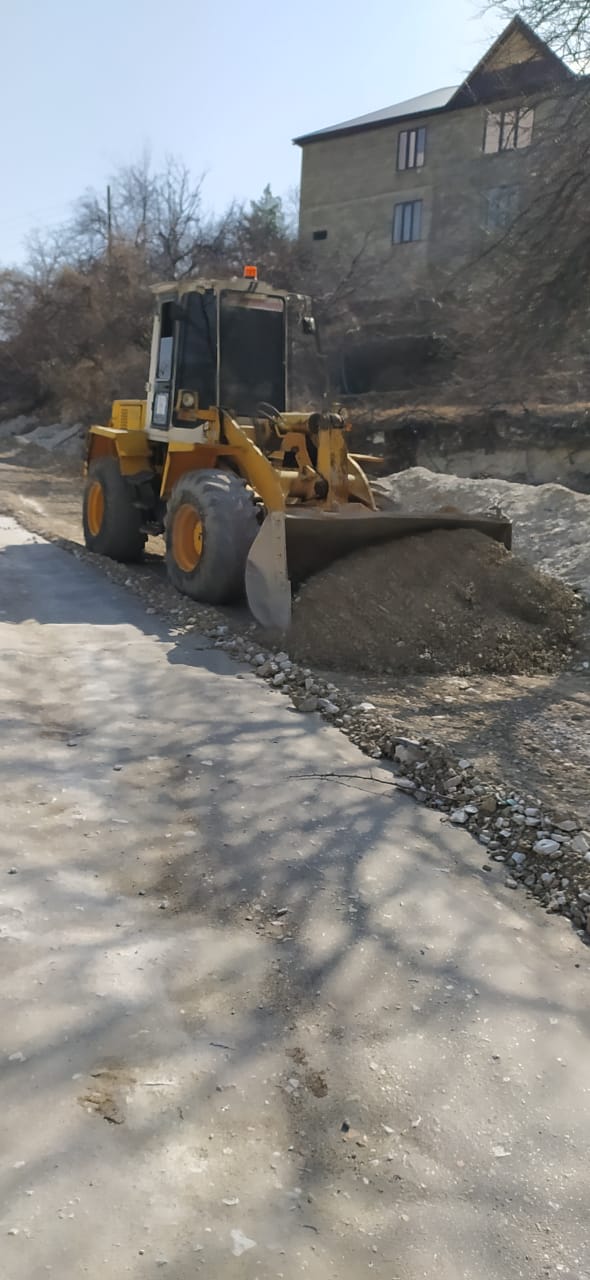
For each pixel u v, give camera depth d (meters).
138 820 3.75
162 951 2.88
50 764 4.25
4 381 37.53
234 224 34.25
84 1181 2.01
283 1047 2.51
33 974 2.70
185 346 8.59
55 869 3.32
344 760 4.55
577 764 4.62
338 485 7.96
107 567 9.56
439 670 6.37
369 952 2.95
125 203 37.25
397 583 7.00
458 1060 2.50
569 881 3.44
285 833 3.71
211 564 7.53
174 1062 2.41
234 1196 2.02
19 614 7.27
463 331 17.64
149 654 6.24
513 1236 1.97
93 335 32.50
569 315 12.74
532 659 6.68
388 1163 2.15
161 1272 1.81
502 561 7.53
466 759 4.56
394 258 33.00
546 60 12.63
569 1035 2.63
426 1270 1.88
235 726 4.91
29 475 22.92
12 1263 1.80
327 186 35.22
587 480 18.08
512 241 13.26
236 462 8.29
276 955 2.91
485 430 19.52
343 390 26.23
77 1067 2.35
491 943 3.06
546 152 12.55
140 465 9.68
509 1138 2.25
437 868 3.53
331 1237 1.93
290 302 8.92
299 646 6.45
